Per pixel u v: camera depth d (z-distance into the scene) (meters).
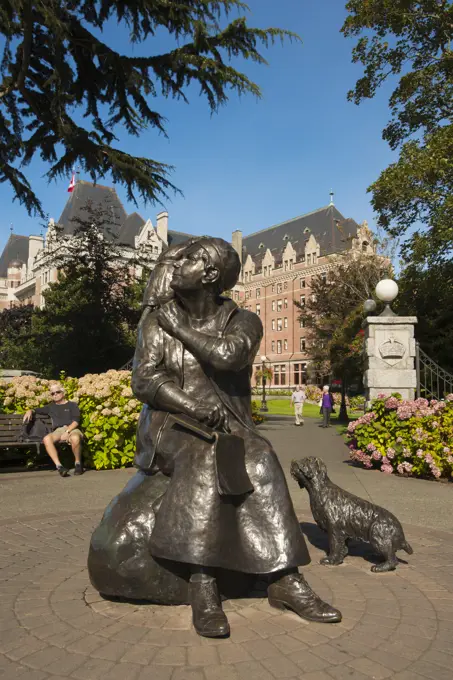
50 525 4.86
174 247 3.27
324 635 2.54
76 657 2.31
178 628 2.58
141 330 3.05
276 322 81.69
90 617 2.72
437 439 7.82
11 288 87.62
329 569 3.65
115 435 8.46
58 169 15.17
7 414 8.59
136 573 2.72
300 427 20.33
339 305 30.03
